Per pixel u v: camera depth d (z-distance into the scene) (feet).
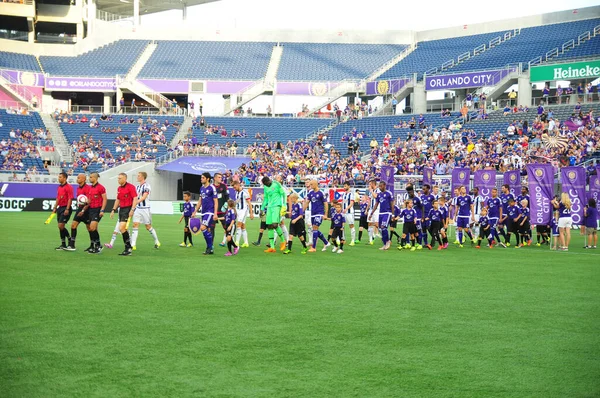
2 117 171.01
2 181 138.92
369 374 20.22
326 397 18.06
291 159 158.81
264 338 24.52
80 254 52.39
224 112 200.64
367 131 175.11
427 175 95.09
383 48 215.72
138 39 222.28
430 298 34.27
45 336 23.98
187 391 18.30
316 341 24.22
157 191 160.56
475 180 87.86
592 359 22.21
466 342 24.45
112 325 26.08
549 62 161.48
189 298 32.78
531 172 72.43
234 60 212.64
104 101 201.57
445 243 68.33
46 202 138.62
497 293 36.32
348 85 198.29
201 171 153.79
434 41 211.20
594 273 46.57
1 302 30.37
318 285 38.32
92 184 53.31
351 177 138.21
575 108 145.79
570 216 68.08
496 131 149.69
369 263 51.47
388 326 27.04
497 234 72.28
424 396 18.33
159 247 60.85
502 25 196.54
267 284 38.34
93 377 19.33
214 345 23.30
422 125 165.27
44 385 18.52
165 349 22.59
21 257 49.01
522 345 24.09
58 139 172.35
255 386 18.86
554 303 33.14
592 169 100.17
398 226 105.09
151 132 177.37
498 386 19.25
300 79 203.31
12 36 208.03
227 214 55.98
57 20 210.59
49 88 195.52
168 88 200.95
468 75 171.42
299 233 58.65
